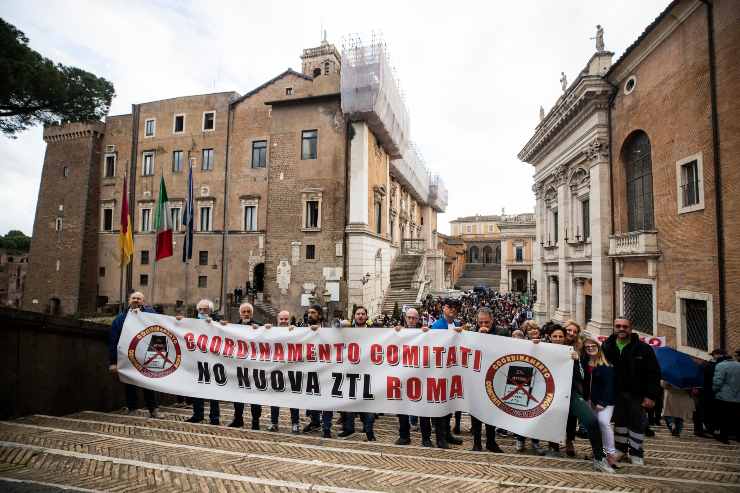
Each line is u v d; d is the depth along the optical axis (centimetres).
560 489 425
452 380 647
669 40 1498
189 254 2164
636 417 602
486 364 624
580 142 2164
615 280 1894
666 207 1524
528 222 6500
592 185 2022
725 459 661
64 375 759
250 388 718
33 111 2147
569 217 2411
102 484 411
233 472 452
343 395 684
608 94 1927
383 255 3281
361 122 2722
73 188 3722
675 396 896
